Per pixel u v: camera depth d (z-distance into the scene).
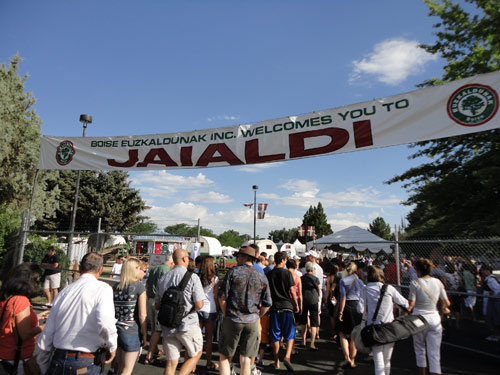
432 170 13.46
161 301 3.93
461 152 12.79
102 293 2.75
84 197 33.00
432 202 12.84
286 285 5.31
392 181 14.32
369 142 6.17
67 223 32.66
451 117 5.55
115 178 35.41
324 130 6.60
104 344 2.72
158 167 8.01
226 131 7.53
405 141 5.86
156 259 7.71
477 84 5.41
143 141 8.23
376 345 4.04
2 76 21.86
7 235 11.59
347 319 5.43
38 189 22.50
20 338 2.85
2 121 20.53
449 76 12.38
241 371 3.94
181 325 3.85
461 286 7.41
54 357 2.60
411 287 4.42
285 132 6.97
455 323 7.41
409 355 6.08
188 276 4.03
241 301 4.03
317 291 6.53
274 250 25.92
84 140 8.77
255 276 4.15
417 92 5.89
